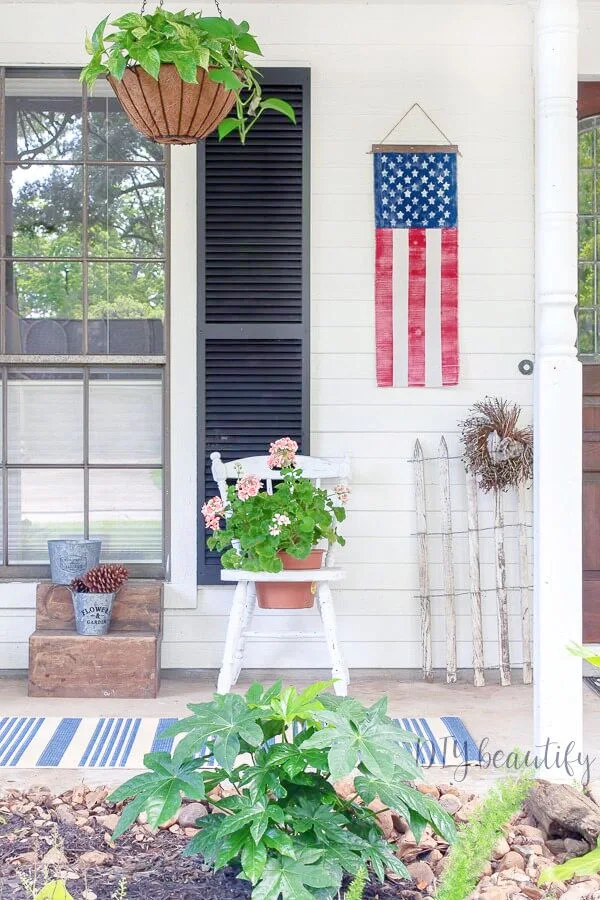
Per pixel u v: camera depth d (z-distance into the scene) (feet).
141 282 14.93
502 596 14.62
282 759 6.83
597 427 15.26
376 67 14.92
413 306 14.89
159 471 15.06
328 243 14.96
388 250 14.87
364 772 7.09
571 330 9.68
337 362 14.98
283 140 14.73
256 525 12.82
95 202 14.92
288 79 14.67
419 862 7.73
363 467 14.98
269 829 6.73
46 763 10.52
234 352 14.75
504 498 14.99
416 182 14.85
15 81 14.87
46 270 14.89
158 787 6.83
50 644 13.67
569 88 9.59
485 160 14.98
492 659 15.03
